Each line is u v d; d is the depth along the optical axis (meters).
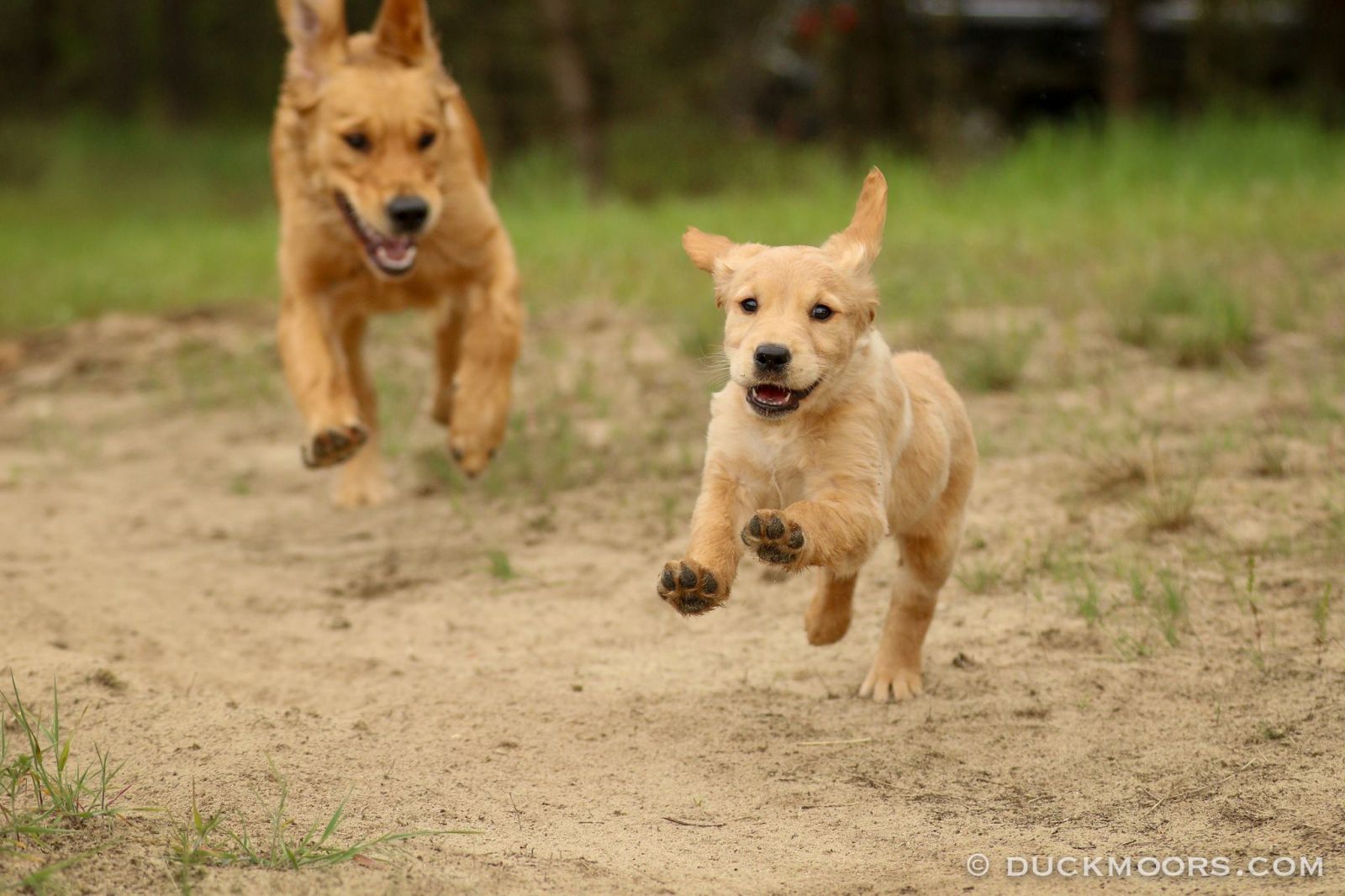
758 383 7.21
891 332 15.78
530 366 16.16
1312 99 31.20
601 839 6.54
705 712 8.20
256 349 18.56
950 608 9.52
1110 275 17.55
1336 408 12.37
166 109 51.75
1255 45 33.00
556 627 9.77
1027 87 32.44
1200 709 7.72
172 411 16.42
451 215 11.59
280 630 9.80
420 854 6.11
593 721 8.07
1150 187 24.64
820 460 7.41
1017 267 18.69
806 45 34.06
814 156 32.69
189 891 5.34
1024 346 14.74
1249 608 8.89
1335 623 8.53
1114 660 8.45
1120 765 7.23
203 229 33.62
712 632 9.56
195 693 8.30
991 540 10.49
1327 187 23.33
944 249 20.25
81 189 41.72
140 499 13.38
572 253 22.11
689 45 38.41
